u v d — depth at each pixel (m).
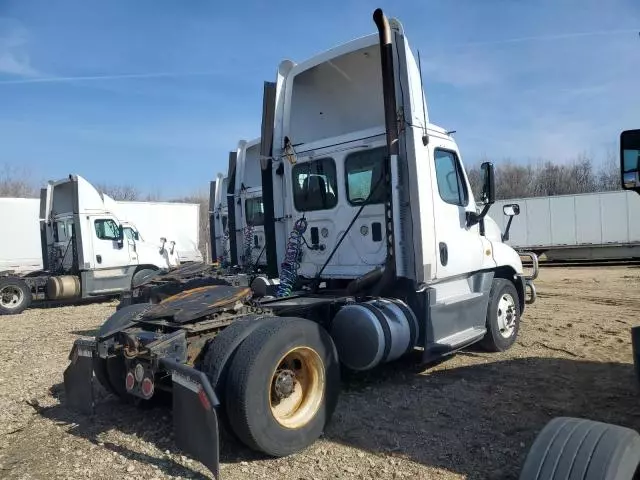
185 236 21.64
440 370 6.41
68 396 5.11
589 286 14.95
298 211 6.73
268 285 6.66
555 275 18.58
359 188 6.14
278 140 6.85
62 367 7.30
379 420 4.90
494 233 7.44
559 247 23.48
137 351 4.24
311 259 6.57
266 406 4.03
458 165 6.45
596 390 5.55
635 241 22.42
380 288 5.64
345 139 6.20
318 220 6.51
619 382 5.80
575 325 9.02
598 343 7.63
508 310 7.40
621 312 10.35
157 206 20.97
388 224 5.57
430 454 4.18
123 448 4.46
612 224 22.73
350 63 6.46
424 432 4.61
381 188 5.93
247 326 4.30
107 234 15.05
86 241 14.57
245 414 3.91
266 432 4.01
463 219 6.36
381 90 6.55
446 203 6.02
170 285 8.73
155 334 4.37
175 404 3.93
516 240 24.12
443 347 5.68
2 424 5.16
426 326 5.58
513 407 5.14
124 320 5.06
